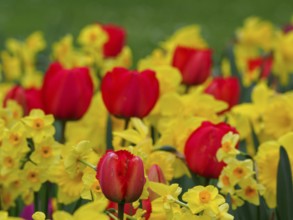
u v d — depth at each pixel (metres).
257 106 4.39
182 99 3.96
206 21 20.88
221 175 3.11
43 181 3.37
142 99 3.75
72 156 3.00
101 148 4.18
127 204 2.84
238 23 20.72
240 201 3.22
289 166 3.30
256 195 3.15
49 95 3.97
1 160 3.29
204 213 2.71
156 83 3.77
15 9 21.41
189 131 3.53
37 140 3.30
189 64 4.88
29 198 3.65
